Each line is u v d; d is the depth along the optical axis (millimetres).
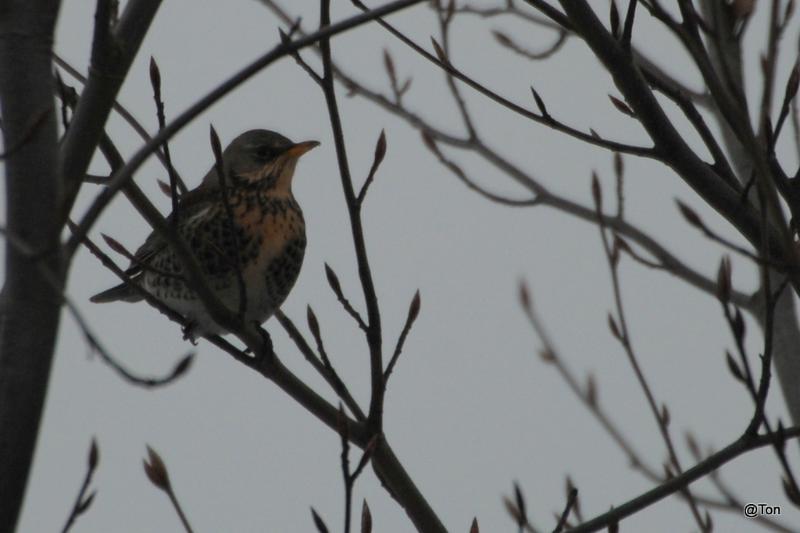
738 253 9242
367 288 10188
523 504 10195
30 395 7676
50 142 7926
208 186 15164
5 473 7559
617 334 11930
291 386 11805
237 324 11523
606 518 10305
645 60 13547
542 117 10148
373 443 9133
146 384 7148
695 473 10242
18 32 7992
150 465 10242
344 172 9906
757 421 9898
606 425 13320
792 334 12852
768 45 9555
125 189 10797
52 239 7793
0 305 8211
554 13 10203
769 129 9680
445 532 11008
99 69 8883
